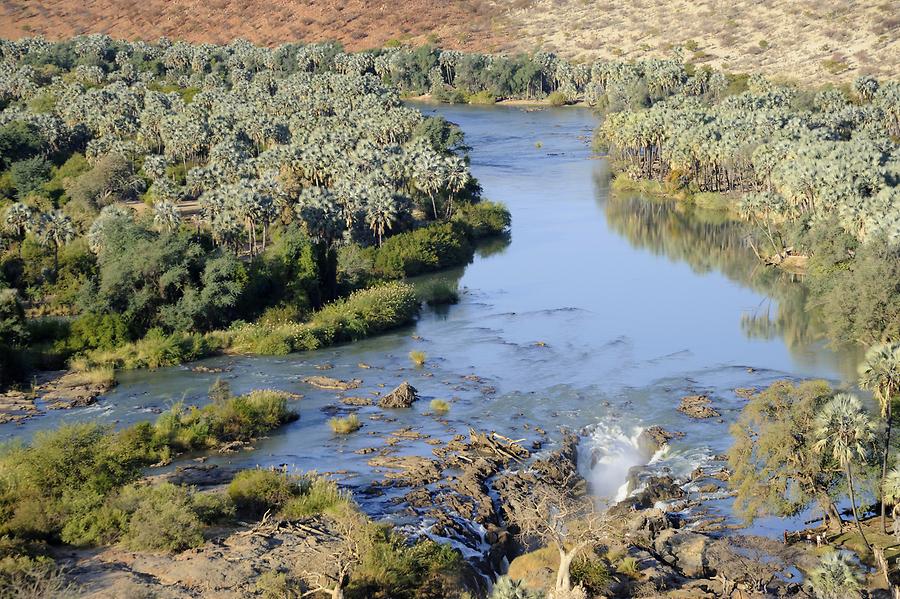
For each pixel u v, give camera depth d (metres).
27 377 97.88
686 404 87.00
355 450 78.62
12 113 196.75
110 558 57.53
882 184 129.88
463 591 56.12
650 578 57.88
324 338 108.12
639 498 69.50
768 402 64.62
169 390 93.94
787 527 65.75
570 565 56.81
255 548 58.56
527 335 109.12
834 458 62.47
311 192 135.25
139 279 110.94
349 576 54.41
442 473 74.06
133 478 68.19
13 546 56.50
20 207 128.12
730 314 115.81
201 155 188.38
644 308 118.75
